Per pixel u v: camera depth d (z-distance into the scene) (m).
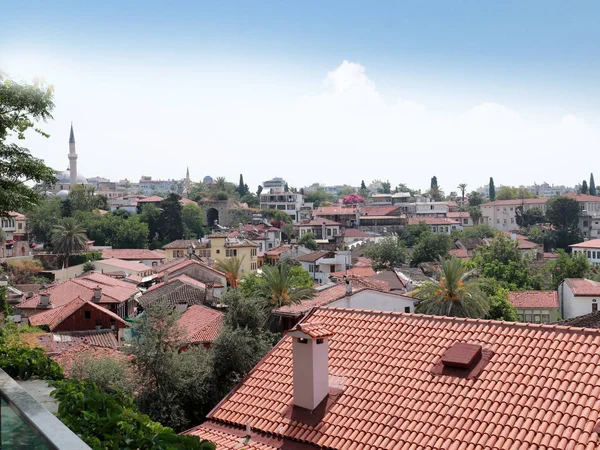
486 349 16.67
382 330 19.08
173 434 7.92
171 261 97.25
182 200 155.00
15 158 16.44
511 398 14.62
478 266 88.69
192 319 43.31
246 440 16.16
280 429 16.00
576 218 147.75
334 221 150.38
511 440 13.41
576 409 13.70
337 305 43.00
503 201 177.12
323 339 16.58
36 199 17.33
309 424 15.89
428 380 16.11
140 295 66.62
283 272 45.75
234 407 17.75
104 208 151.25
